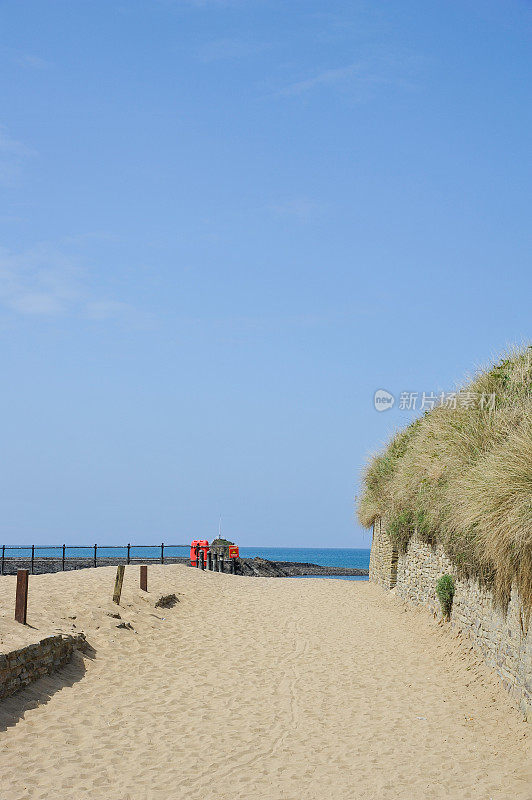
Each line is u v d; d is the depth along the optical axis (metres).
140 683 9.75
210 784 6.56
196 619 15.04
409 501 14.73
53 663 9.27
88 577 17.00
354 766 7.01
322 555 147.12
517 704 7.95
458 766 6.93
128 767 6.86
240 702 9.15
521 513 7.55
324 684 10.03
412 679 10.09
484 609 9.66
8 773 6.41
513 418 10.16
